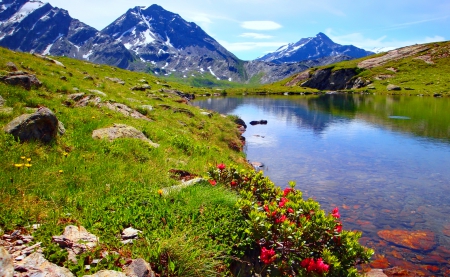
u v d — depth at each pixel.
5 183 7.49
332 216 7.30
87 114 16.56
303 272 6.16
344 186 18.56
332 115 54.84
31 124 10.61
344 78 152.88
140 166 11.49
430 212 14.79
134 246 5.84
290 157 25.78
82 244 5.50
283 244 7.00
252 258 6.89
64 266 4.85
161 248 5.70
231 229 7.19
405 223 13.59
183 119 27.50
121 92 32.72
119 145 13.17
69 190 8.25
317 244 7.16
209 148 19.94
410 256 10.88
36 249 5.12
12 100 14.31
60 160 10.16
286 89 154.75
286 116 54.56
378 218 14.08
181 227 6.78
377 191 17.70
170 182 10.33
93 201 7.71
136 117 21.28
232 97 111.38
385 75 135.12
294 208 7.81
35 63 31.05
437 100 79.25
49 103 16.02
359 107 68.00
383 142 31.72
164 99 39.09
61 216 6.64
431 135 34.81
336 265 6.28
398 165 23.28
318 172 21.48
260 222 6.88
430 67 131.12
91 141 12.76
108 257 5.23
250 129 40.75
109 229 6.39
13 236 5.50
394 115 52.59
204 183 9.92
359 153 27.17
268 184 10.20
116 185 9.12
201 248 6.24
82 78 33.50
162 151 14.71
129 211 7.20
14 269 4.35
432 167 22.67
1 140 9.85
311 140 33.25
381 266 10.25
